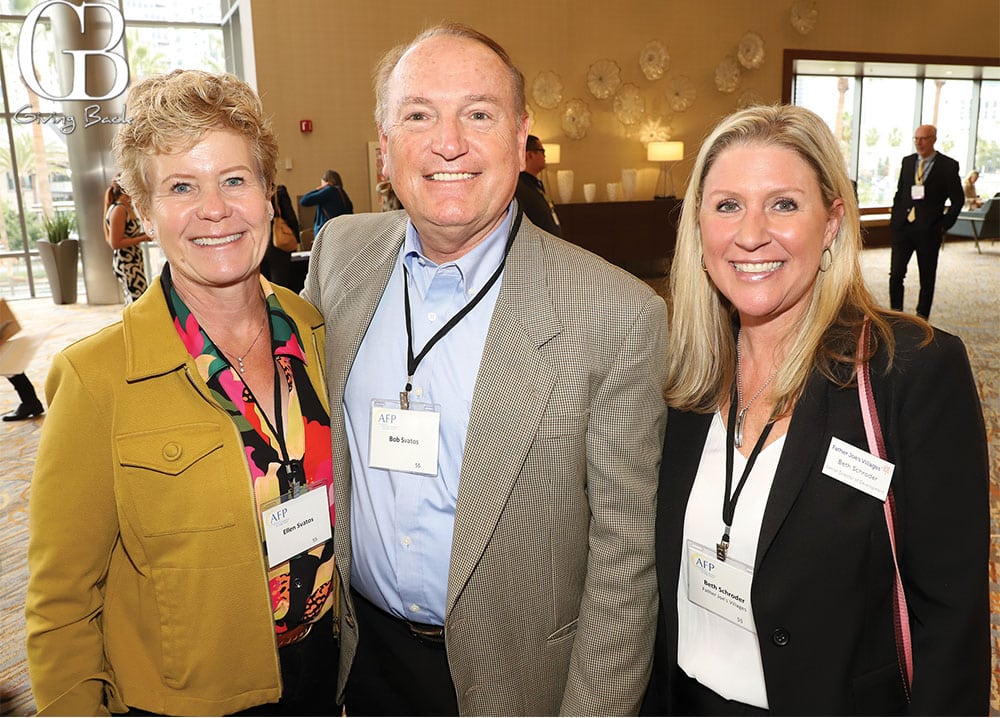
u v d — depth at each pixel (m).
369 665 1.53
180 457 1.19
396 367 1.40
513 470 1.26
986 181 14.98
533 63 10.14
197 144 1.18
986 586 1.14
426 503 1.35
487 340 1.31
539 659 1.36
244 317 1.33
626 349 1.27
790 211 1.22
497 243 1.38
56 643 1.18
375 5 9.22
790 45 11.58
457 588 1.28
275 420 1.33
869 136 14.04
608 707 1.31
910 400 1.14
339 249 1.60
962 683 1.12
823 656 1.17
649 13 10.61
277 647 1.30
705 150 1.31
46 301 10.20
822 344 1.24
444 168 1.27
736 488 1.26
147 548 1.21
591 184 10.62
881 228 13.75
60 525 1.16
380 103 1.40
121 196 6.31
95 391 1.17
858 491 1.16
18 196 10.12
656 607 1.38
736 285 1.25
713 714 1.30
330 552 1.40
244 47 9.58
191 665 1.24
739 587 1.24
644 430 1.31
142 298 1.28
